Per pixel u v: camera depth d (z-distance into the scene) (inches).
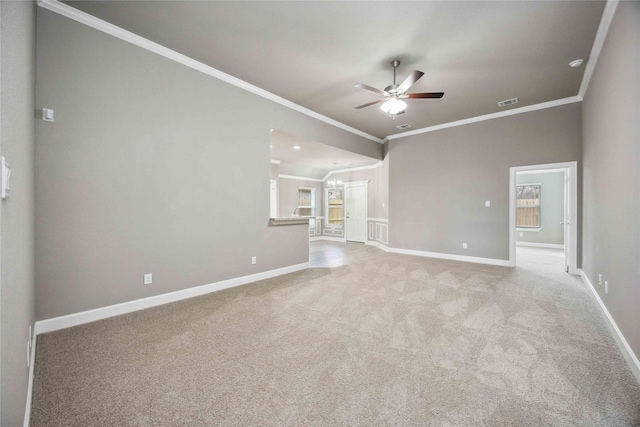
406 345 89.6
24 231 60.9
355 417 59.0
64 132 100.7
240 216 159.0
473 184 226.1
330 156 280.2
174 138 130.7
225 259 151.6
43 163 96.5
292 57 134.8
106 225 110.6
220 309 120.6
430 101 189.0
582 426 56.1
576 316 112.7
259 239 169.9
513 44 123.3
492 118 216.1
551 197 314.2
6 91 39.4
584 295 139.6
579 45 123.3
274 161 317.1
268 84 163.0
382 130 260.5
